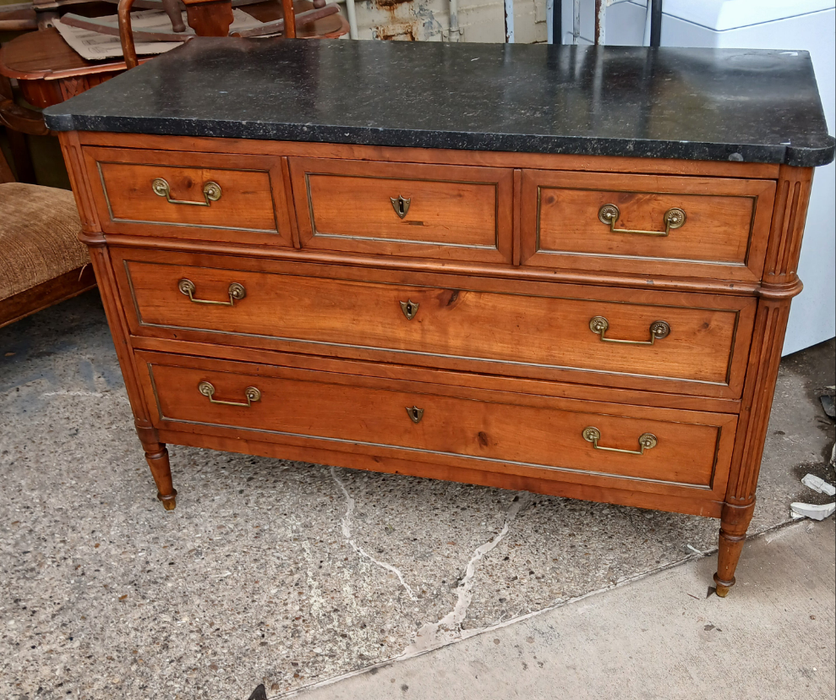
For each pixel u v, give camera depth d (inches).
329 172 63.2
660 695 66.7
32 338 118.2
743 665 68.8
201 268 71.3
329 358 72.9
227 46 85.4
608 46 79.3
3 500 88.7
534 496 86.7
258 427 79.4
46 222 99.7
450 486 88.5
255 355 74.6
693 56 74.9
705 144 54.3
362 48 82.9
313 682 68.6
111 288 74.4
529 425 71.1
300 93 69.1
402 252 65.3
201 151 64.9
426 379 71.3
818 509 82.7
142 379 79.2
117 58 98.3
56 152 133.6
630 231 59.2
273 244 67.7
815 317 105.2
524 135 57.3
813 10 86.0
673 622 72.7
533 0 146.9
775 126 56.7
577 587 76.3
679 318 62.1
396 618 73.8
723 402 64.4
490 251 63.1
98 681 69.2
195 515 86.0
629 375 65.8
